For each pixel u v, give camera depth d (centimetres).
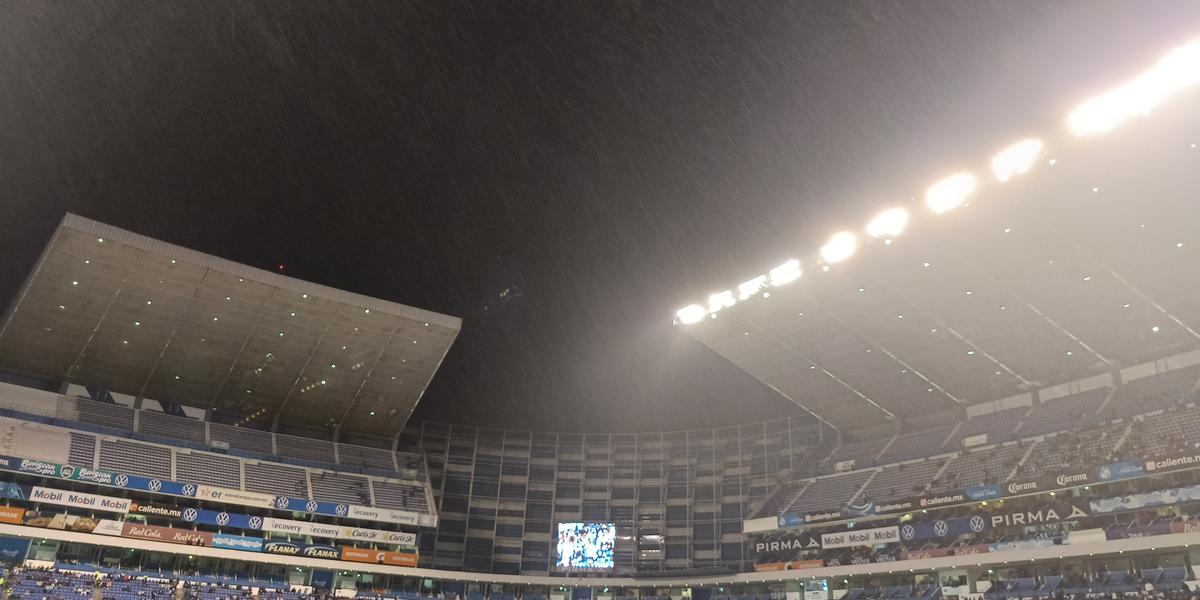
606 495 7969
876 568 5397
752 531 6506
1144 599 4219
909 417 6606
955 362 5725
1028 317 5066
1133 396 5178
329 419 6950
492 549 7669
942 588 5203
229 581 5769
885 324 5400
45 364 5850
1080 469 4741
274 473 6397
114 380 6122
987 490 5147
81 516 5372
